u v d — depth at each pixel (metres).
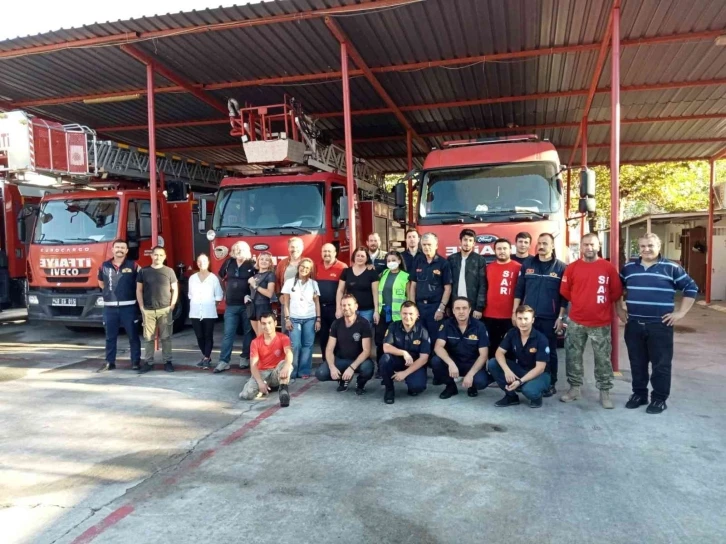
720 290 16.50
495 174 7.84
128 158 10.80
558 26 7.84
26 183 10.21
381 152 15.34
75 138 9.54
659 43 8.13
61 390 6.73
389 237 12.25
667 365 5.45
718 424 5.15
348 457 4.52
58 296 9.85
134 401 6.23
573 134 14.19
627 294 5.61
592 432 4.98
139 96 10.41
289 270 7.31
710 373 7.12
